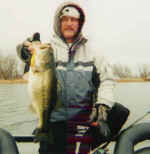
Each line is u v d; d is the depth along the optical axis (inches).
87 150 84.4
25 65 80.8
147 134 91.0
